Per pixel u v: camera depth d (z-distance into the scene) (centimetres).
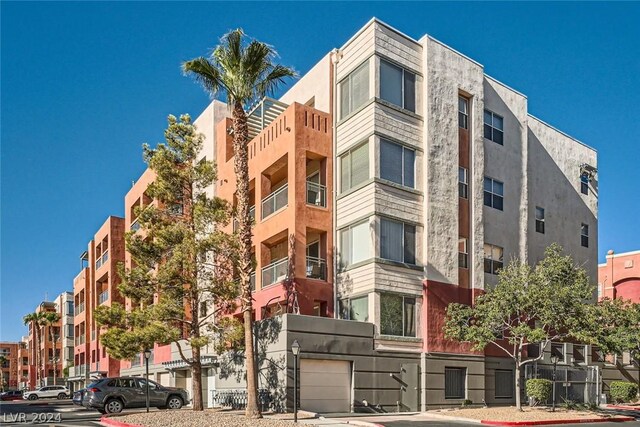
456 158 2942
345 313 2730
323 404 2419
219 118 3762
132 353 2491
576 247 3812
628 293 5022
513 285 2591
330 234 2842
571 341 3550
